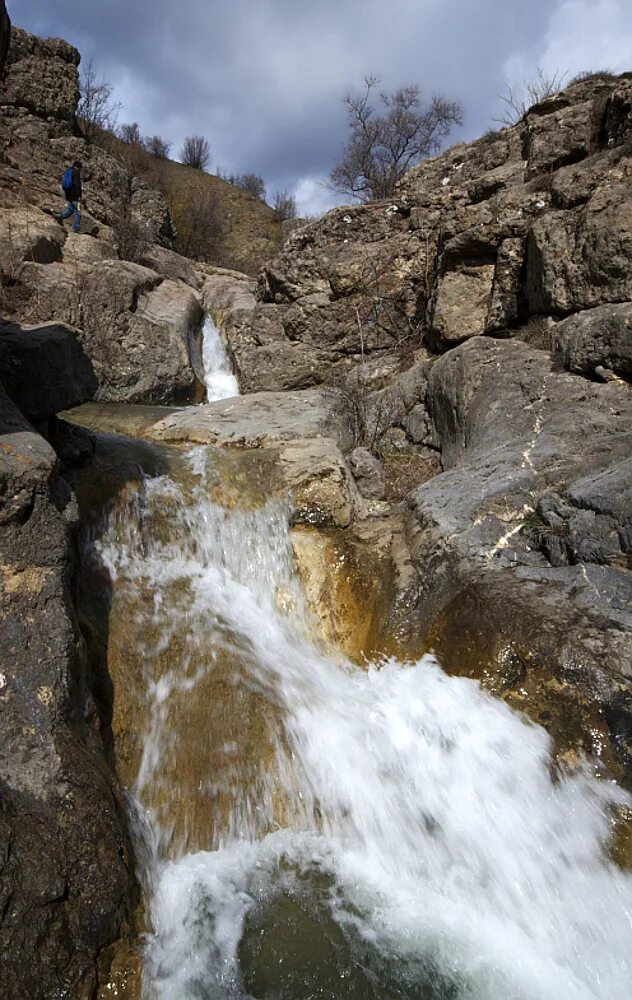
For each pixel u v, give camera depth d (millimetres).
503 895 4051
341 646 6094
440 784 4555
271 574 6602
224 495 6914
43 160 16438
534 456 6719
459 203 10969
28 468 4172
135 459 6934
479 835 4301
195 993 3369
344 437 9391
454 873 4176
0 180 15234
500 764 4531
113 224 17297
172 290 14328
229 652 5363
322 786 4570
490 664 4984
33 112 17000
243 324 13922
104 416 9805
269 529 6836
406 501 7113
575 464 6316
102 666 4836
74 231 15125
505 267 9609
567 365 7898
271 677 5219
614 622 4895
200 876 4020
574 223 8430
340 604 6379
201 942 3625
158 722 4754
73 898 3297
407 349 11258
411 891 4082
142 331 12195
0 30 4844
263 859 4207
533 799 4355
